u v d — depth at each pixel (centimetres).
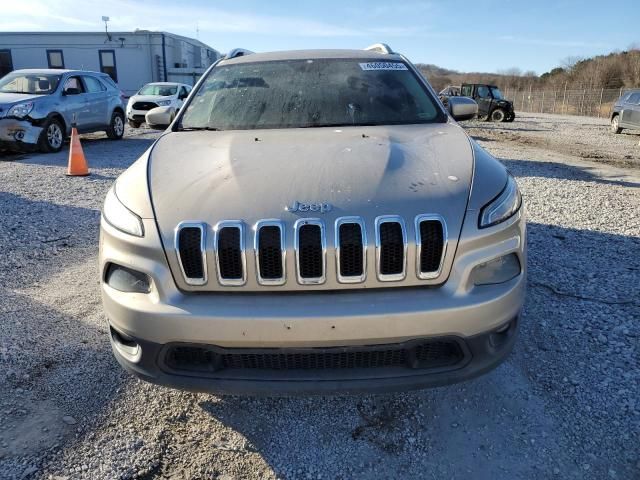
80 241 505
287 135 291
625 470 212
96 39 3281
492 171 244
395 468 216
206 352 207
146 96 1822
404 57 395
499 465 217
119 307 211
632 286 381
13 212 606
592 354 294
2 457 217
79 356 294
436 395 262
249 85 352
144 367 213
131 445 227
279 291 203
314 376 205
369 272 201
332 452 225
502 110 2564
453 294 203
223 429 239
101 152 1148
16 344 305
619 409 247
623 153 1266
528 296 366
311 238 200
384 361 207
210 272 202
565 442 228
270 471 215
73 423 240
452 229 205
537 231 519
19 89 1153
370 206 208
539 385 267
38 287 392
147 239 209
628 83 5234
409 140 277
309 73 360
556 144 1474
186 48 3772
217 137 295
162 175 241
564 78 6166
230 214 207
